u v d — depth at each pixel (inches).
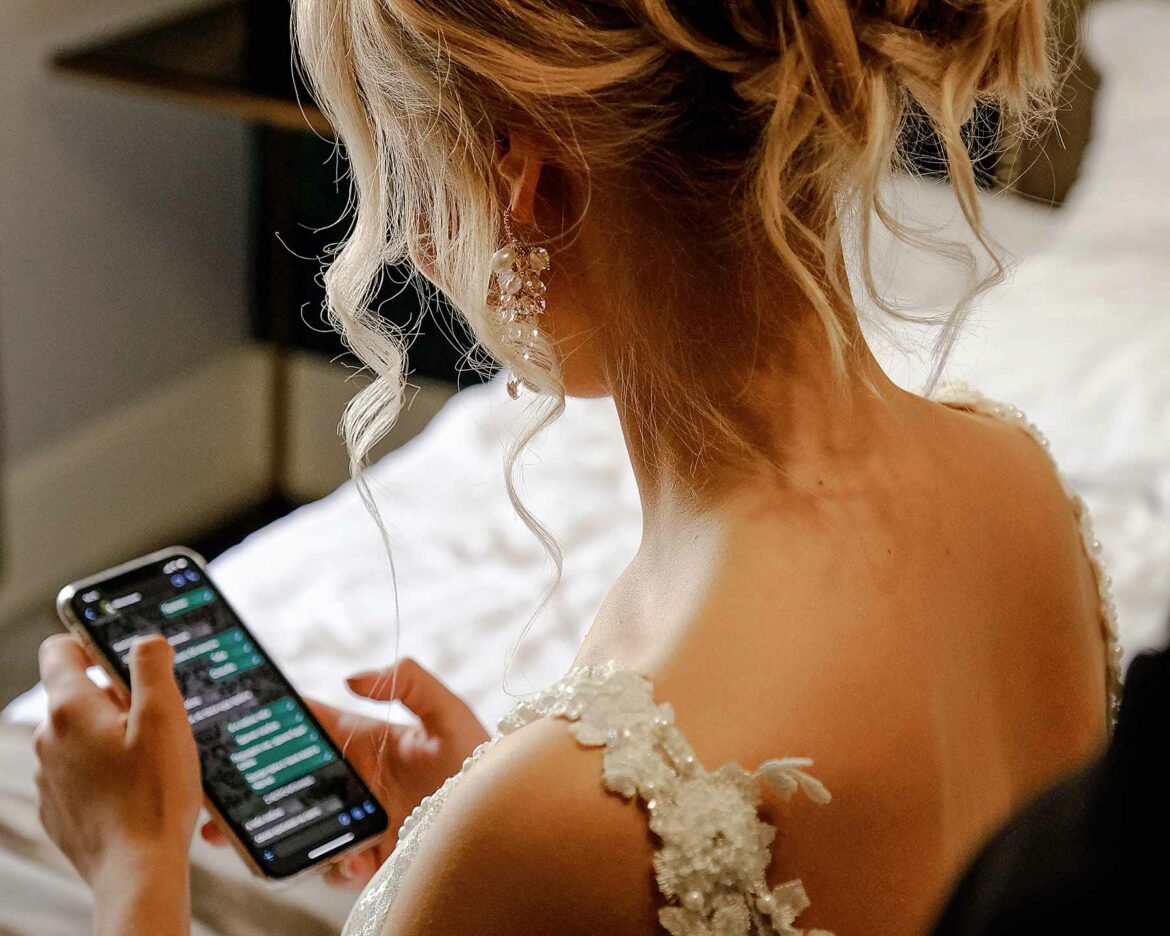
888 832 22.0
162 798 30.7
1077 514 29.0
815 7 20.7
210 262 112.0
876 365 24.9
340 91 25.6
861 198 22.7
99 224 101.8
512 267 24.5
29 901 40.0
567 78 21.6
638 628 23.1
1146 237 81.1
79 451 105.4
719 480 23.1
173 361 111.3
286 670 52.4
